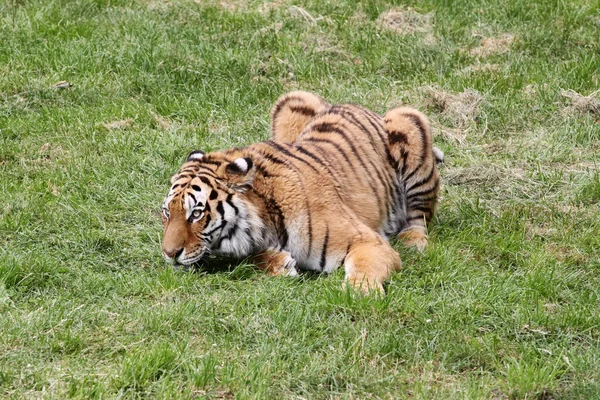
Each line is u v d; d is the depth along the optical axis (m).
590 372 8.81
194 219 10.32
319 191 10.63
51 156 13.45
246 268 10.57
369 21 18.94
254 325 9.36
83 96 15.26
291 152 10.97
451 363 8.97
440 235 12.01
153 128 14.67
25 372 8.48
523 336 9.45
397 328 9.38
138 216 11.96
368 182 11.39
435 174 12.22
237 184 10.41
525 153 14.28
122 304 9.77
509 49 17.78
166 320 9.38
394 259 10.52
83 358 8.78
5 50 16.55
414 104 15.77
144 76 15.88
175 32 17.69
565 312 9.78
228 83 16.05
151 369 8.43
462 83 16.36
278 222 10.57
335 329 9.35
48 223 11.53
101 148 13.71
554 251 11.39
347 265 10.30
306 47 17.62
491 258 11.34
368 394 8.45
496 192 13.14
